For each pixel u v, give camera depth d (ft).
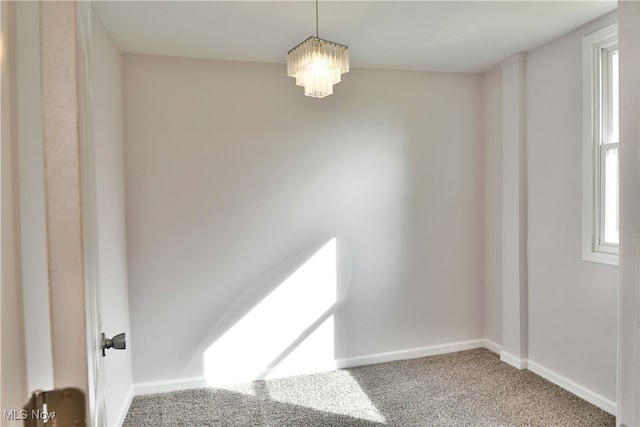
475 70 11.33
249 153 9.99
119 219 8.54
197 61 9.64
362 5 7.33
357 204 10.78
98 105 7.11
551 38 9.14
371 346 10.99
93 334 2.26
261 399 8.99
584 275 8.66
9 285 1.82
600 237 8.46
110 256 7.64
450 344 11.59
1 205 1.77
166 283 9.52
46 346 2.00
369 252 10.90
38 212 1.98
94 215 2.64
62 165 1.74
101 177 7.14
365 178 10.82
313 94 6.76
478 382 9.61
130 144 9.23
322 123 10.48
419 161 11.23
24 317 1.94
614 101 8.30
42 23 1.71
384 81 10.93
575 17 8.07
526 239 10.25
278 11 7.48
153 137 9.37
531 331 10.18
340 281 10.69
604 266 8.21
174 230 9.55
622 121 4.37
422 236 11.31
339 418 8.09
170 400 9.02
